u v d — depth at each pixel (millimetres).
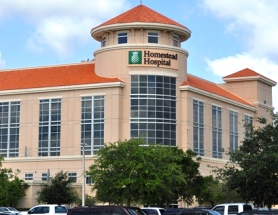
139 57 83125
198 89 88250
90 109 84562
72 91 86125
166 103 83125
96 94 84250
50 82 88750
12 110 89750
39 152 87312
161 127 82375
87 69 90875
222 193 64125
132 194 47562
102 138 83062
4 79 94500
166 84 83438
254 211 28219
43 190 65250
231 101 98938
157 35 85312
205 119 90938
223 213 44812
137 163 47906
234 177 39875
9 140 89438
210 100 93062
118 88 82812
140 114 82188
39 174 85688
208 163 88188
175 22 86875
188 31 87250
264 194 38969
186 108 85000
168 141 82562
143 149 49031
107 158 48781
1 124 90188
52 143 86625
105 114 83250
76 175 83375
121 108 82938
